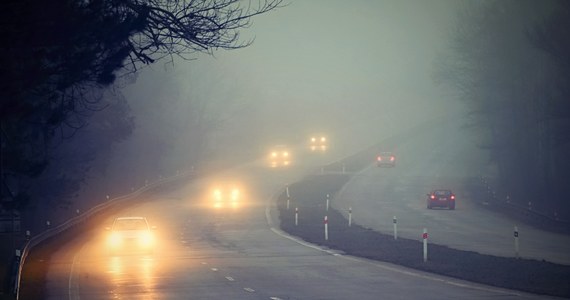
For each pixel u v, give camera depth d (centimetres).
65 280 4453
